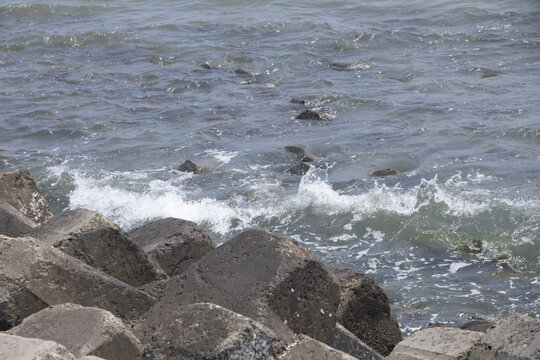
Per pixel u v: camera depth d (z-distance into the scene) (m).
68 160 48.47
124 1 94.81
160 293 21.94
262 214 39.75
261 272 20.42
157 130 53.41
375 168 44.91
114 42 76.69
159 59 70.62
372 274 33.25
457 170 43.62
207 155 48.19
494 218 37.53
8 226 26.95
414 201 39.75
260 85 62.53
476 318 29.02
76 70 69.12
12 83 65.88
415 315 29.47
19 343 16.48
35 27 84.00
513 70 61.56
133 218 40.41
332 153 47.59
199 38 76.31
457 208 38.69
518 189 40.56
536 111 52.19
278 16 82.44
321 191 41.59
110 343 18.02
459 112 53.06
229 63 68.44
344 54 68.81
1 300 20.00
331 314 21.23
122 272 24.19
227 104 58.12
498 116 51.78
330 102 57.19
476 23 74.12
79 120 56.03
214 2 91.00
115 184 44.44
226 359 16.69
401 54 67.69
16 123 55.91
